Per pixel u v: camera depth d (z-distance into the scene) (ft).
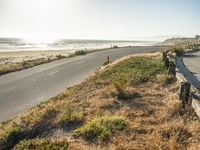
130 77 63.67
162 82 56.85
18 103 58.54
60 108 45.14
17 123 42.09
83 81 75.41
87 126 34.09
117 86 51.55
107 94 50.29
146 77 62.90
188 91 39.11
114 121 35.09
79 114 39.78
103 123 34.71
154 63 83.46
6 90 71.72
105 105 43.62
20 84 79.15
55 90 68.85
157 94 48.85
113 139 30.66
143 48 206.90
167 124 33.65
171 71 64.03
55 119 40.45
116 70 77.82
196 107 35.24
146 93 49.55
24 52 301.43
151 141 29.48
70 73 95.25
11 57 225.15
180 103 39.47
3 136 37.09
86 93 54.24
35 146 30.89
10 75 97.04
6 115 50.62
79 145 30.22
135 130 32.99
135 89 52.21
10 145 35.73
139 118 37.01
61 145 30.25
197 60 103.14
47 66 118.73
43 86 74.84
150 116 37.96
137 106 42.63
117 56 143.33
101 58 138.21
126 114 38.88
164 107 40.60
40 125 39.65
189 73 71.26
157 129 32.45
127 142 29.71
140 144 28.66
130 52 165.78
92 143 30.60
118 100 46.29
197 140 28.60
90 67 107.76
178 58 108.06
